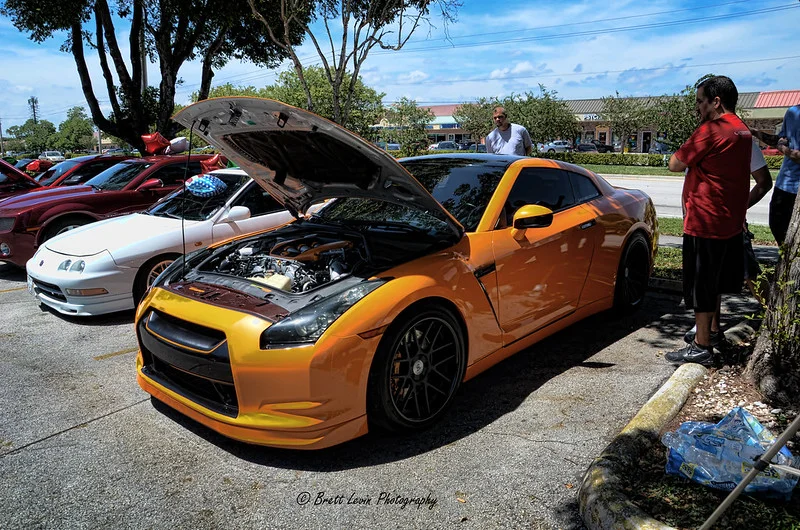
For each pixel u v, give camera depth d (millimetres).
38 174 13352
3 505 2664
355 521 2514
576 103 59875
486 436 3186
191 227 5723
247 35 15719
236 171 6520
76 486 2807
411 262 3268
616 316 5078
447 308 3311
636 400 3537
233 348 2857
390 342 2975
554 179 4422
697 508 2398
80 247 5496
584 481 2609
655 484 2588
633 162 34438
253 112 3070
